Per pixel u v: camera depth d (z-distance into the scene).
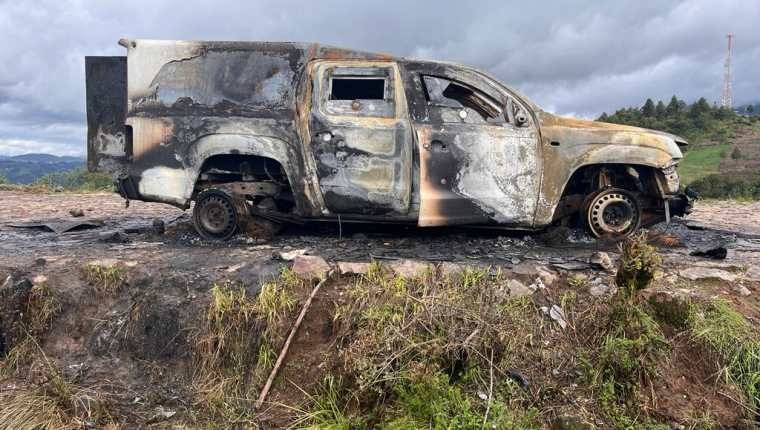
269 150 5.08
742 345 3.54
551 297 3.96
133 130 5.29
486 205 4.94
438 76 5.04
